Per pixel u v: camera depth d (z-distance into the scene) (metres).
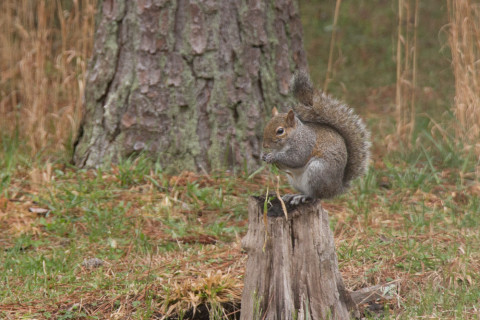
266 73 11.74
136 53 11.52
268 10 11.73
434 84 18.03
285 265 6.59
